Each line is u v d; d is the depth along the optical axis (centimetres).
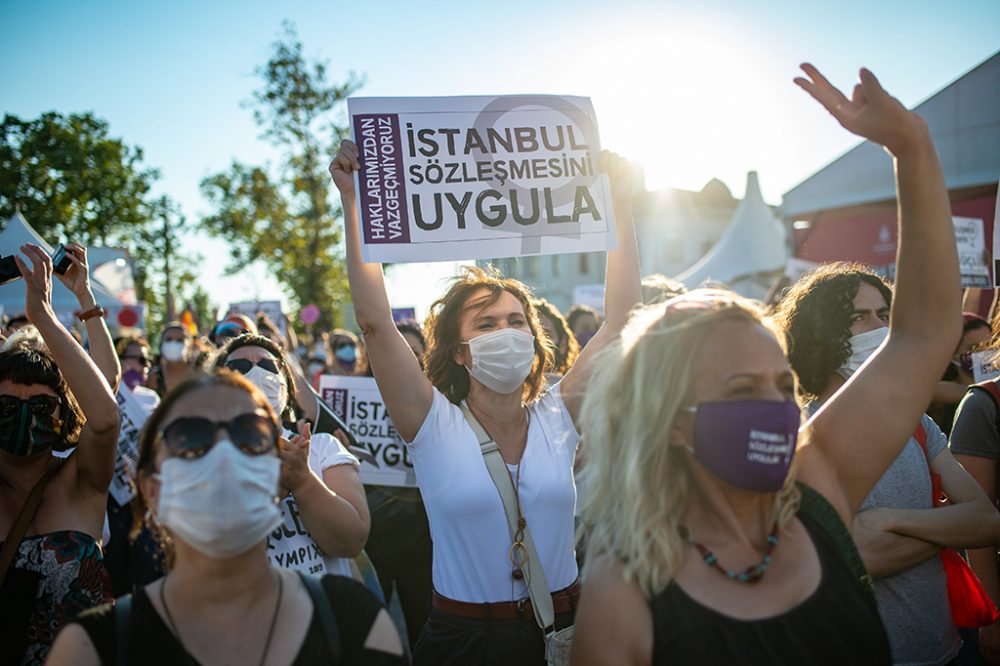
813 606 177
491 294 335
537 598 294
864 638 177
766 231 1703
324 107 2925
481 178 317
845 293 314
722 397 184
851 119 200
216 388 181
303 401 464
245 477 174
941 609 281
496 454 310
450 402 328
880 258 1848
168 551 211
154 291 4928
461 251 311
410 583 472
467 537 301
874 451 203
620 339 212
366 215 306
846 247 1908
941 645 278
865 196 1794
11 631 279
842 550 189
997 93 1386
